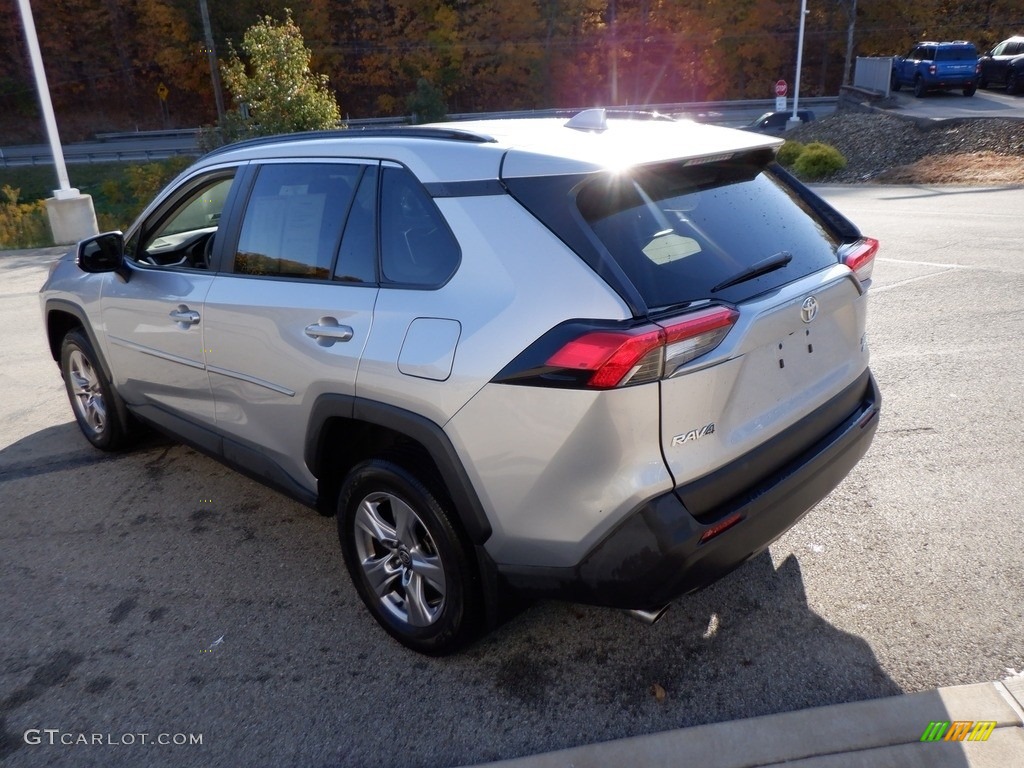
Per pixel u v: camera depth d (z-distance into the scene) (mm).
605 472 2410
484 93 60156
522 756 2615
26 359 7328
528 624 3268
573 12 58219
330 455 3264
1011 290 7613
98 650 3221
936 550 3596
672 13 58219
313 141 3424
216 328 3578
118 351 4406
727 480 2541
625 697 2844
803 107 48688
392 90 60156
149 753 2689
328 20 58875
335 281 3119
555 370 2395
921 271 8578
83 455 5086
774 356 2688
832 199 16141
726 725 2646
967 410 5012
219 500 4438
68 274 4844
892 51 56594
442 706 2848
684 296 2484
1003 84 30625
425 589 3064
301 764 2625
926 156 20188
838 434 3018
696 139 2971
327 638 3244
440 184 2816
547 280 2490
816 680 2865
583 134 2977
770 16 56000
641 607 2549
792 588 3387
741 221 2850
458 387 2602
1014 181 16406
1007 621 3111
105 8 61156
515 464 2541
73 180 43250
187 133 57531
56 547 4008
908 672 2875
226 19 57656
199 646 3223
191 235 4527
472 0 58000
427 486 2828
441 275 2760
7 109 61656
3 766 2658
